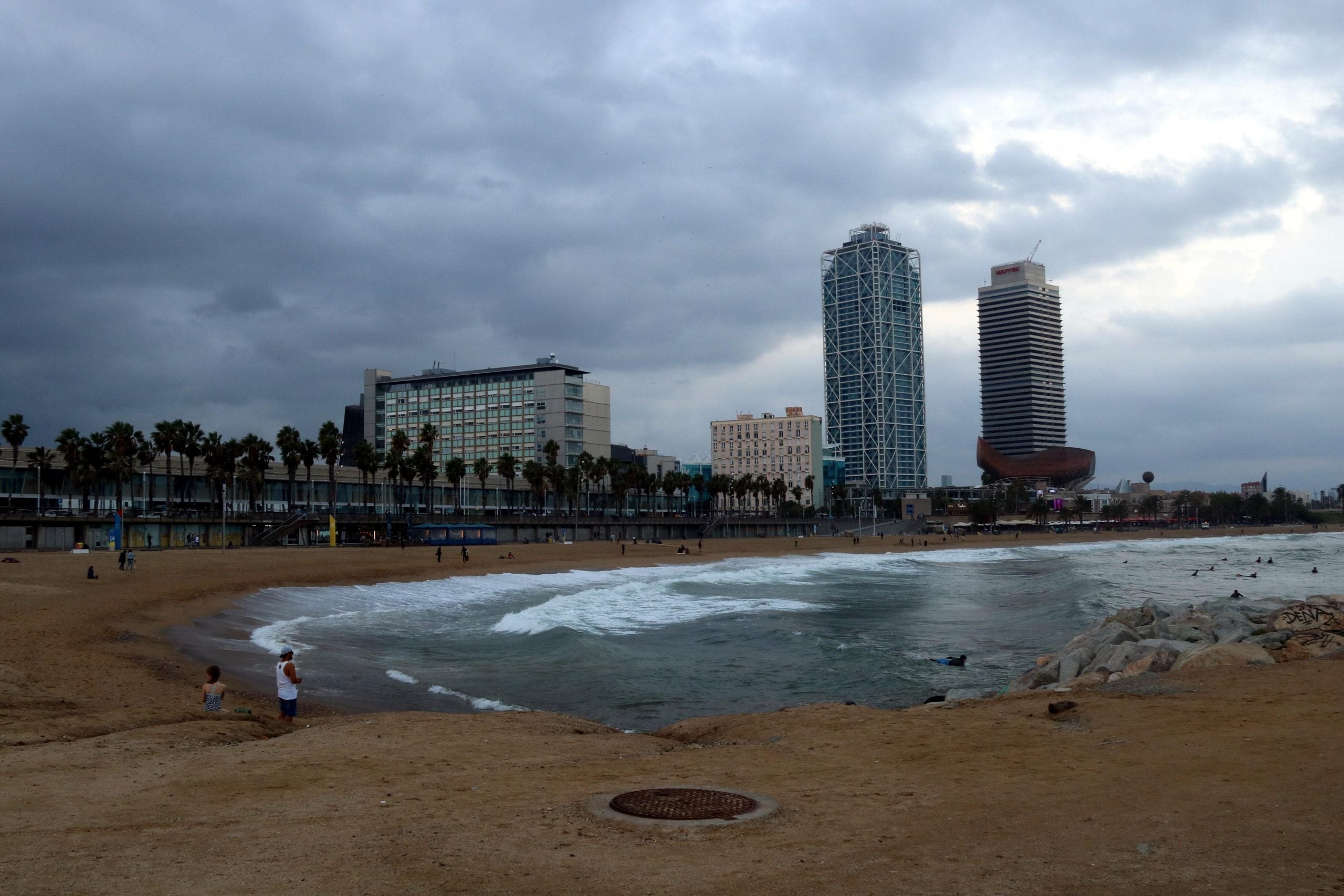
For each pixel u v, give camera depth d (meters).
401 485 146.38
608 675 33.47
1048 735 14.52
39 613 38.19
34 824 10.18
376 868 8.23
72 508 113.50
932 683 32.81
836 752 14.33
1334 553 150.75
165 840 9.35
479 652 38.72
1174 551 166.62
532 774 13.14
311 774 13.25
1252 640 24.95
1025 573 104.31
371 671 32.41
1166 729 14.13
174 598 47.84
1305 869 7.57
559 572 89.94
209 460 117.38
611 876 7.93
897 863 8.15
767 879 7.78
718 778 12.53
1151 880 7.46
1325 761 11.39
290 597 56.62
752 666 36.34
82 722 17.84
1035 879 7.58
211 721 19.03
